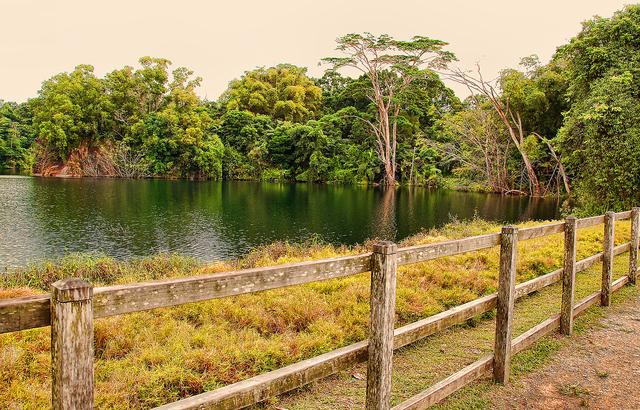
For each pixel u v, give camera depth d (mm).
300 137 62125
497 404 3539
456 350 4820
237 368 4309
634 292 6664
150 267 11734
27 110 87125
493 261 8523
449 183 53969
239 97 75500
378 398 2713
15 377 3926
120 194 37156
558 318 4988
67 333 1564
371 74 56156
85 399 1623
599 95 18938
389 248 2641
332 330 5141
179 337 4812
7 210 26281
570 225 4879
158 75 67812
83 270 11258
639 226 7215
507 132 44594
